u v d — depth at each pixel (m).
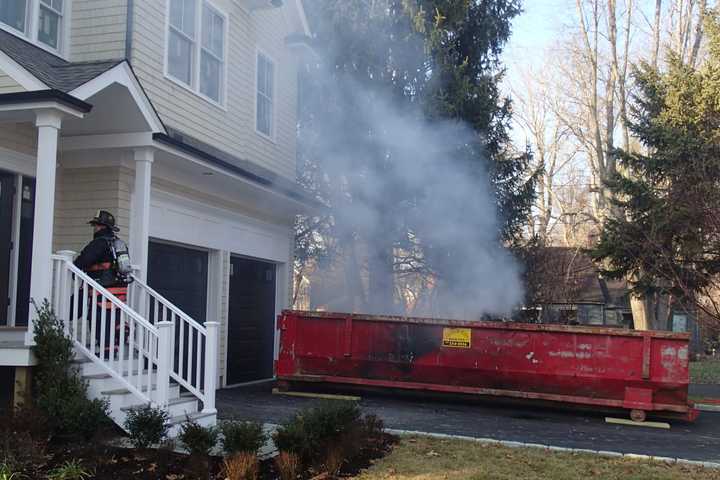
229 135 12.76
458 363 11.57
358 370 12.09
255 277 13.98
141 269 8.91
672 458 7.74
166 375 7.33
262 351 14.21
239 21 13.26
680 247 17.27
